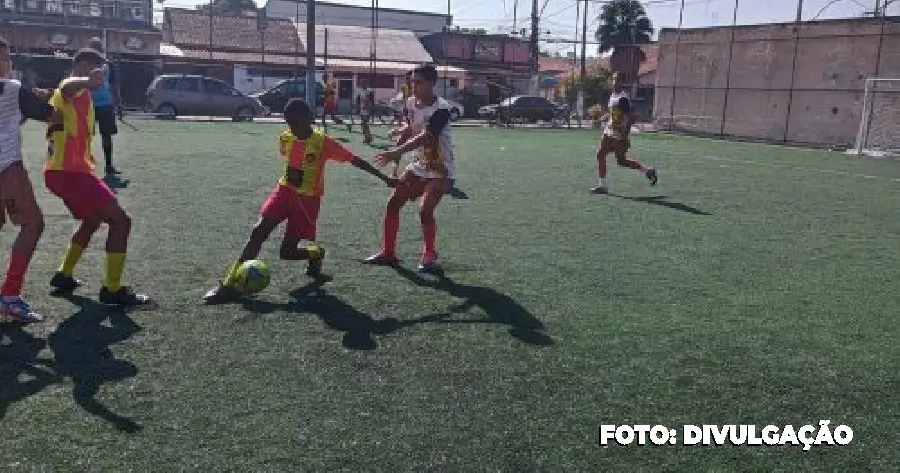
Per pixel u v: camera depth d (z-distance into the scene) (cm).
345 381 390
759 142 2936
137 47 3647
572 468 312
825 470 320
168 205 884
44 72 2630
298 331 463
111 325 462
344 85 4259
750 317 533
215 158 1417
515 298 555
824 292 613
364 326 478
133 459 303
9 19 3512
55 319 470
